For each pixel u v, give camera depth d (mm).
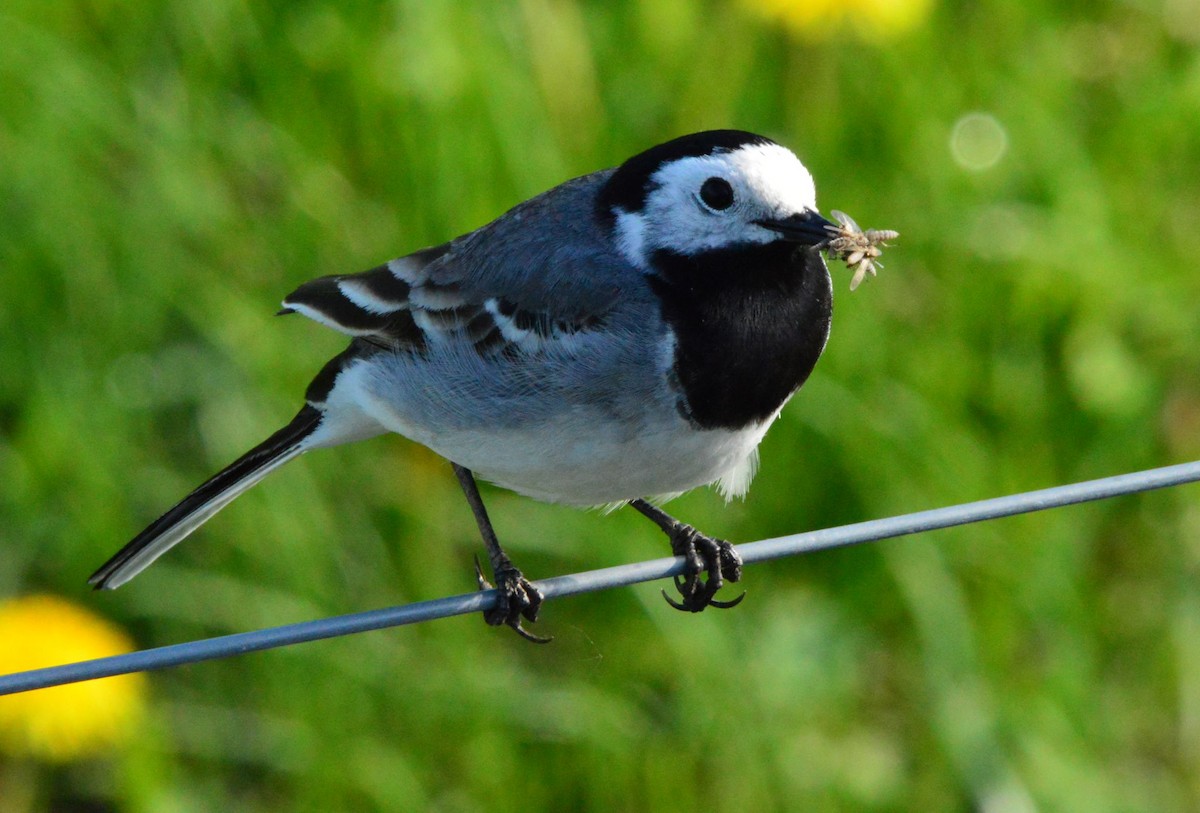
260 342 11055
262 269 11367
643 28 12211
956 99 12516
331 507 10758
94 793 10328
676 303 7992
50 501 10633
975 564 11031
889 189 12086
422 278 8602
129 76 11797
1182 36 13195
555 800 10266
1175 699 11328
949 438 11273
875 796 10367
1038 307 11758
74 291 11047
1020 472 11469
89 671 6488
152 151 11445
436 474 10898
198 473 10867
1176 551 11617
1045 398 11672
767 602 10914
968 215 12039
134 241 11164
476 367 8266
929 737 10664
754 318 8008
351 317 8711
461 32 11523
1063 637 10969
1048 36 12984
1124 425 11586
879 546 10867
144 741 9945
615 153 11953
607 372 7941
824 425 11016
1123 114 12758
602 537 10750
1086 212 12188
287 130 11773
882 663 11031
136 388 10977
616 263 8156
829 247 8055
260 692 10305
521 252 8352
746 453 8344
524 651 10727
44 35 11578
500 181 11469
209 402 10953
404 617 6984
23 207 11125
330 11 11805
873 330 11305
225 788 10305
